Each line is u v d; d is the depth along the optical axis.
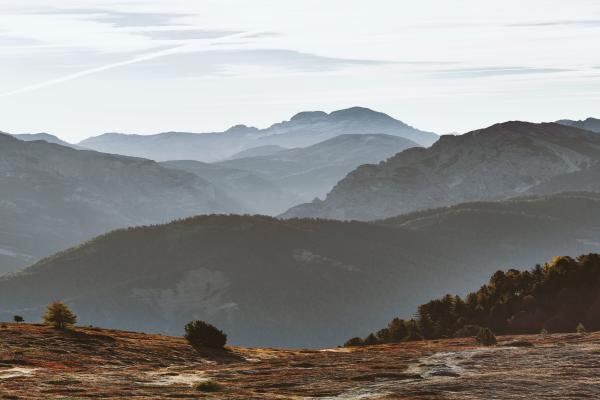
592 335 76.75
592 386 41.00
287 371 55.97
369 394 41.91
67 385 47.06
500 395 39.12
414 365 55.75
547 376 44.84
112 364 65.81
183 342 86.69
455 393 40.31
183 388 46.25
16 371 56.03
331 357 70.38
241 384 48.47
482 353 60.66
